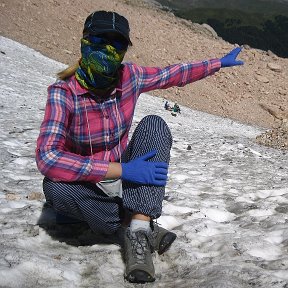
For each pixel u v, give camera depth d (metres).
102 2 17.42
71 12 15.62
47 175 1.54
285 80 16.58
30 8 14.84
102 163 1.53
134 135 1.66
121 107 1.67
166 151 1.63
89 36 1.54
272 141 8.01
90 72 1.57
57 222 1.92
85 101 1.60
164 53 15.77
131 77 1.69
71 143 1.67
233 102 14.78
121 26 1.52
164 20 18.38
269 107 14.74
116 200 1.72
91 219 1.72
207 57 16.39
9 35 13.03
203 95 14.52
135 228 1.64
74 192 1.65
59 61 12.62
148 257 1.61
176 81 1.81
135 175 1.54
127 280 1.61
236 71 16.38
